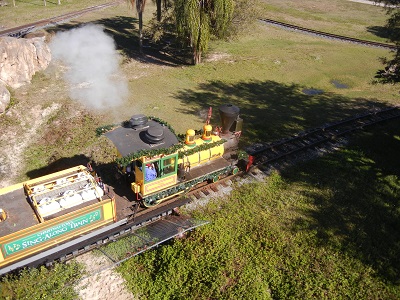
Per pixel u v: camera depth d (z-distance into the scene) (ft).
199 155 49.47
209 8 93.25
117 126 44.16
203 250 42.37
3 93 71.67
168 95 83.46
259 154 62.08
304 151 64.08
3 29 118.73
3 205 37.99
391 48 131.03
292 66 107.96
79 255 42.09
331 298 37.83
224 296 37.22
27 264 37.29
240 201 51.16
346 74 105.70
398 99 90.22
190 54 112.37
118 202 43.47
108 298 37.88
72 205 38.55
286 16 173.47
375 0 77.56
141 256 42.70
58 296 36.70
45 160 58.59
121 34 128.88
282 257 42.45
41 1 167.94
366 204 51.62
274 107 81.20
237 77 96.89
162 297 37.78
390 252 43.52
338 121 76.07
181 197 48.16
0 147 61.31
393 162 62.85
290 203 51.21
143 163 40.37
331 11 189.57
